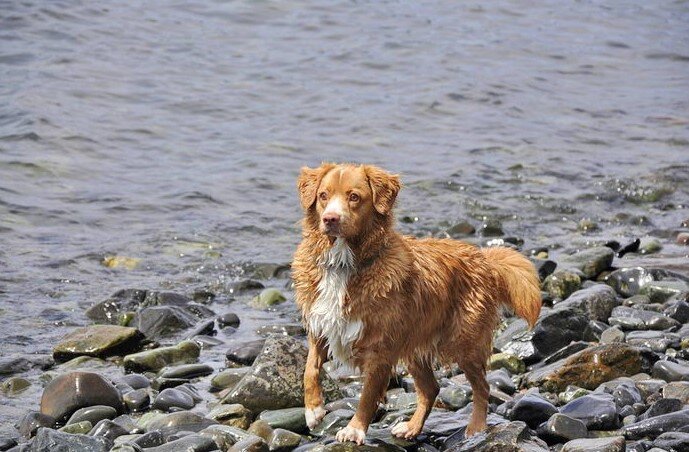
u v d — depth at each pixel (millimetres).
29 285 13148
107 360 10906
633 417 8727
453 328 8516
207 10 27594
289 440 8336
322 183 8016
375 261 7910
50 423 8945
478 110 22203
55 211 15836
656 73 25781
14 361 10570
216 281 13633
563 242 15500
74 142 18625
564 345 10844
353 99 22297
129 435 8586
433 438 8523
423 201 16969
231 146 19297
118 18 26016
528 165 18922
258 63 24078
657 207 17391
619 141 20656
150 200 16578
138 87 21859
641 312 11742
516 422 8133
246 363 10641
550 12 30391
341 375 10086
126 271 13898
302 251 8141
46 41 23891
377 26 27562
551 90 23938
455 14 29375
